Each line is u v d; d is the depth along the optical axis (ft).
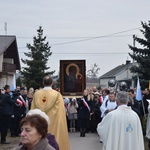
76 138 55.01
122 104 23.00
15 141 50.01
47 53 167.84
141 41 116.98
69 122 64.90
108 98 44.09
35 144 11.64
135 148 22.44
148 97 57.52
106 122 22.93
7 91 48.16
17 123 54.75
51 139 15.48
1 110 47.26
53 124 27.48
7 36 151.43
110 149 22.45
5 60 159.53
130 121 22.59
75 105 63.36
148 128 38.17
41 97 28.02
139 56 115.14
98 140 52.70
